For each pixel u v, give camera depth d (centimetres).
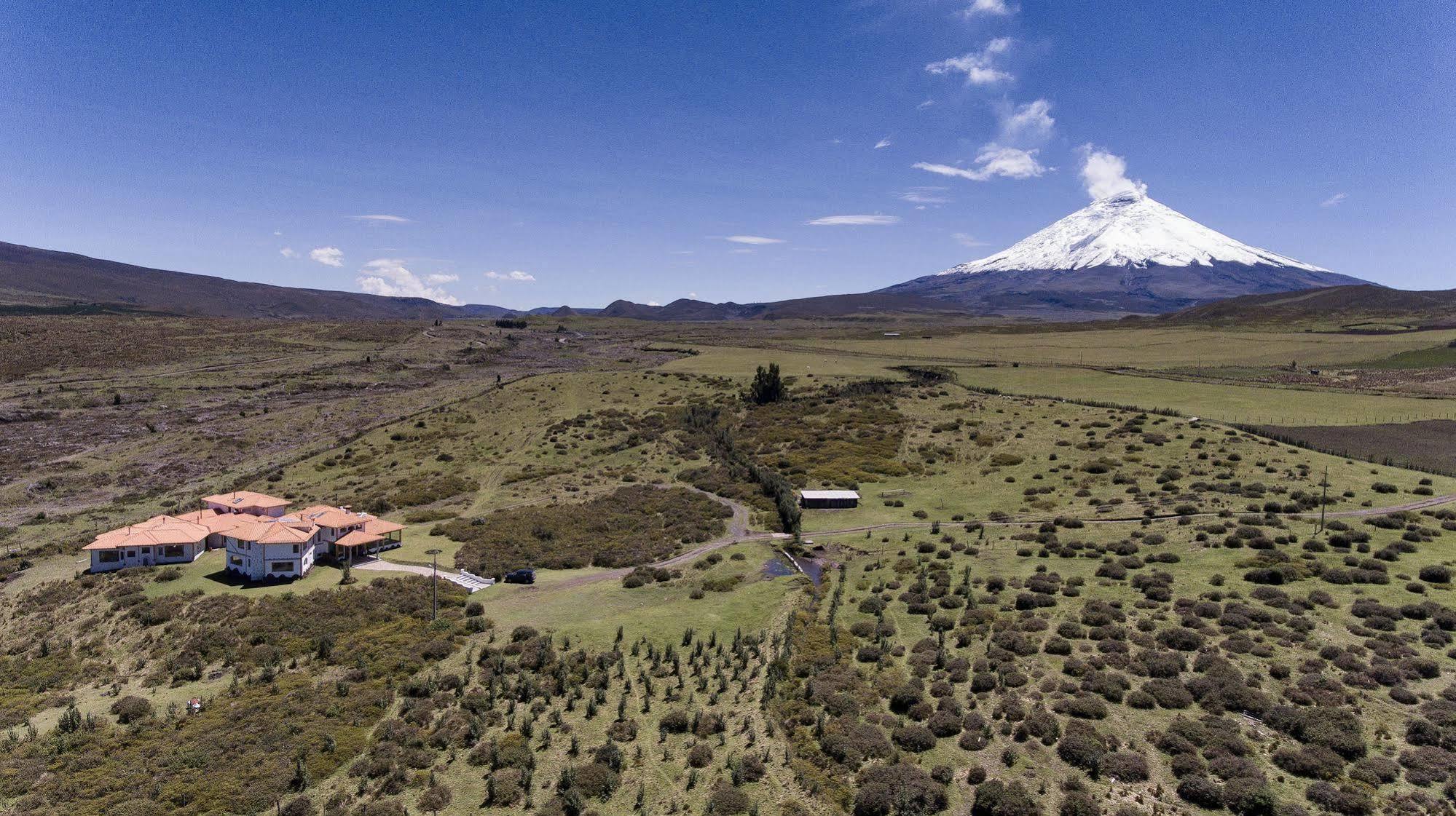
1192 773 3547
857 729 4112
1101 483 9031
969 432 11644
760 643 5306
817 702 4438
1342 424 10788
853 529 8250
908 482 9931
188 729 4188
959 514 8481
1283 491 7981
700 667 4966
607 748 3944
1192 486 8425
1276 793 3403
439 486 10294
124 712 4384
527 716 4353
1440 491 7706
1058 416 11975
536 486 10294
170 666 5009
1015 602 5741
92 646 5419
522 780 3709
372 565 7069
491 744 4025
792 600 6078
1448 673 4241
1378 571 5659
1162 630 5059
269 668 4891
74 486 10531
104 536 6962
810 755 3922
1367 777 3431
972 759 3828
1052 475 9556
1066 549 6844
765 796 3616
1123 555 6631
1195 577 5950
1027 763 3759
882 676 4722
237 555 6638
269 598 6028
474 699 4500
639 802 3591
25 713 4497
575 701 4531
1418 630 4772
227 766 3834
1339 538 6325
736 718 4319
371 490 10188
